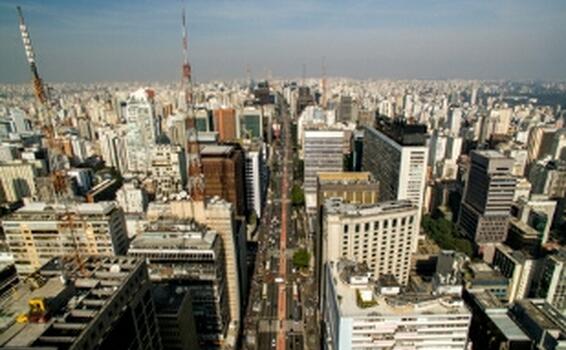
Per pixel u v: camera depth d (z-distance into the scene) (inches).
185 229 6761.8
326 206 7130.9
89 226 7042.3
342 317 4564.5
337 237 6850.4
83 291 3678.6
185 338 5590.6
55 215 7012.8
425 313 4621.1
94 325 3078.2
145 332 4183.1
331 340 5290.4
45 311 3137.3
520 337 6333.7
